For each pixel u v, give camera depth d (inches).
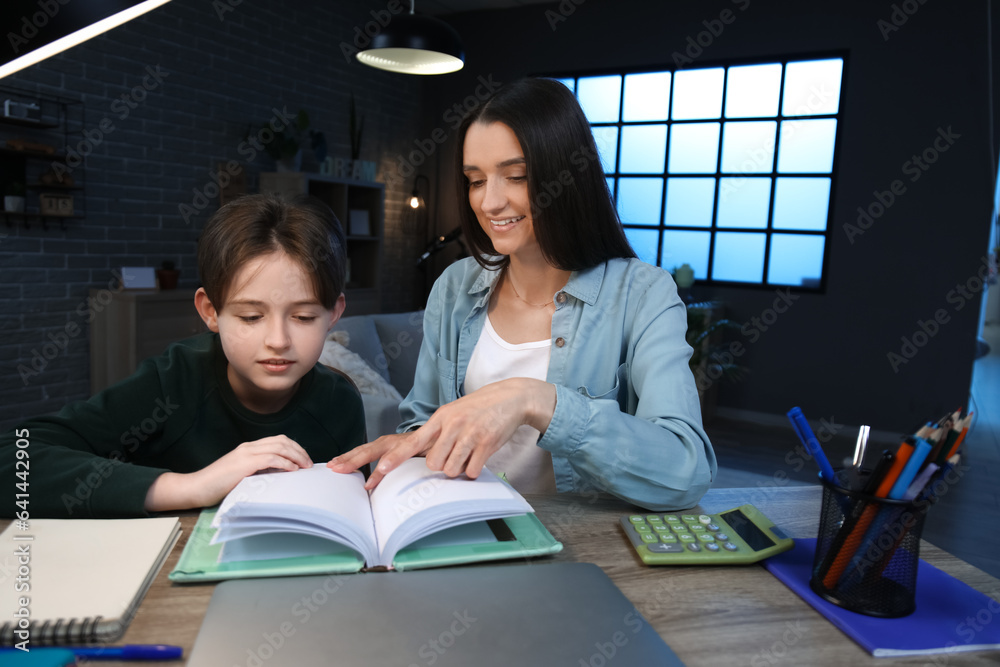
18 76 116.8
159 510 26.0
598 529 27.0
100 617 17.7
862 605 20.2
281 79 166.2
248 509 20.9
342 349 90.7
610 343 37.2
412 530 22.0
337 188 171.9
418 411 43.3
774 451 139.5
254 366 28.6
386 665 16.0
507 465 38.8
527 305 40.1
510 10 192.7
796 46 156.6
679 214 174.2
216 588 19.8
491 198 33.9
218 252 27.4
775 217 162.6
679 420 30.5
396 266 209.8
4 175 118.3
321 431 35.7
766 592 22.0
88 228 130.1
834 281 156.8
